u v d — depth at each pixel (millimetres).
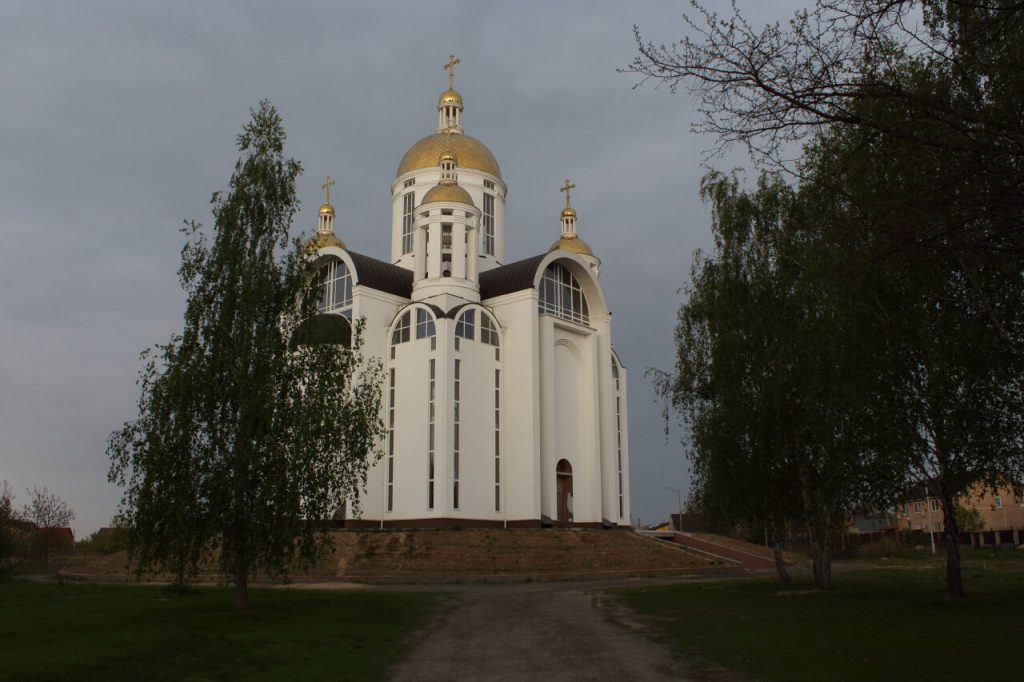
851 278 13258
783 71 10133
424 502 47531
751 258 31219
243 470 21641
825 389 23469
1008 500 72500
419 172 63531
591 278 58469
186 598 25422
